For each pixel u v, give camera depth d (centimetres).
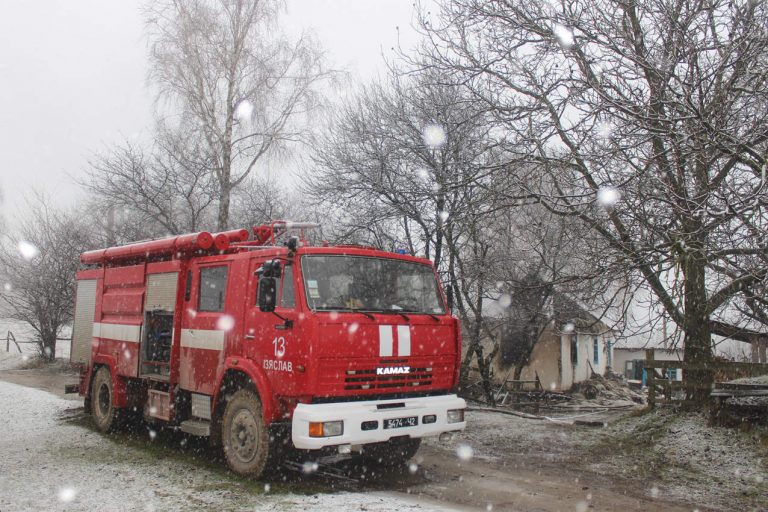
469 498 652
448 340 750
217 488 661
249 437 707
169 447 889
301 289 665
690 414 998
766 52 811
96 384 1046
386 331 690
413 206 1416
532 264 1416
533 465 809
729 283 875
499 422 1109
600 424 1052
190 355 822
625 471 778
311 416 620
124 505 591
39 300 2425
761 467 754
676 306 884
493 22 1059
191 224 2012
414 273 762
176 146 1923
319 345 642
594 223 938
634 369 3033
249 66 1947
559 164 968
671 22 830
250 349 716
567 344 2423
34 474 711
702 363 1008
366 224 1491
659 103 806
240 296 745
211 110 1927
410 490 680
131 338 947
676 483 722
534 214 1412
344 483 702
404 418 675
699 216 784
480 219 1143
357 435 637
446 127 1348
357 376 662
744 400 973
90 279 1119
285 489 661
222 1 1950
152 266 922
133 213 2023
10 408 1283
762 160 750
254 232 855
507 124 1042
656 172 839
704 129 760
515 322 1515
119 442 923
